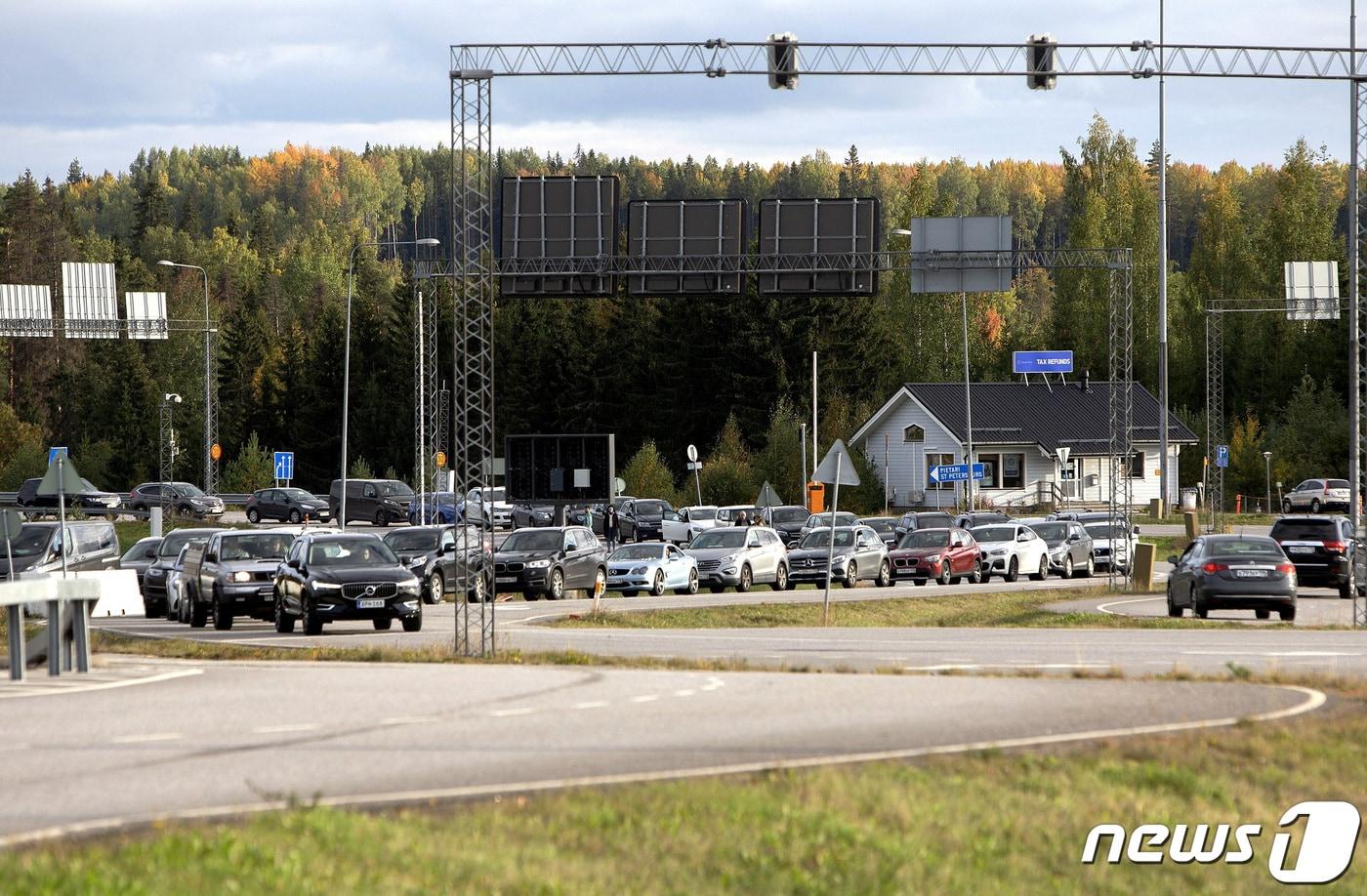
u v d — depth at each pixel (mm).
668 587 178250
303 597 118500
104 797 43094
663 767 47719
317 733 55906
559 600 166250
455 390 108438
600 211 137500
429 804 41469
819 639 109250
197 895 31859
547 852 36906
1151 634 111062
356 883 33219
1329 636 107938
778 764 47188
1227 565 125375
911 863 39500
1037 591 166000
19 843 36344
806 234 142250
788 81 120562
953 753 50594
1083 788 47562
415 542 163125
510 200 137875
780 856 38594
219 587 126438
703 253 140000
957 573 191125
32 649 85375
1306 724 58812
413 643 108438
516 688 71562
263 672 81750
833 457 134250
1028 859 41875
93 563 157875
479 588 99375
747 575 184250
